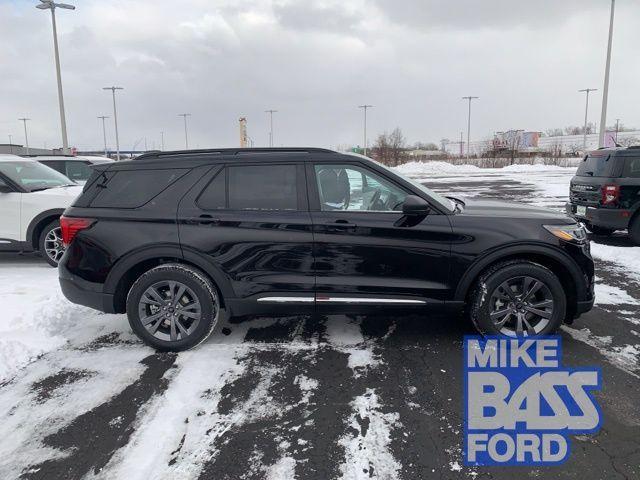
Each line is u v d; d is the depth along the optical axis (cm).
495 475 259
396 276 407
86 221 419
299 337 448
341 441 291
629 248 809
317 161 416
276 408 328
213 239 407
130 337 456
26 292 603
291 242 405
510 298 411
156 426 309
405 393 345
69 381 370
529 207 462
